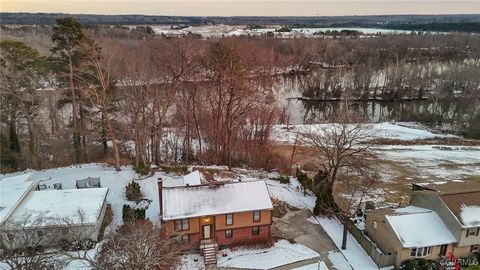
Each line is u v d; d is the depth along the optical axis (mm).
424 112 82250
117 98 49281
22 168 47469
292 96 98375
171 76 58688
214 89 54656
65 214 33469
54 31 43844
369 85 100750
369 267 32812
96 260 29766
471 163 57562
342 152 40781
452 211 33062
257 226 35438
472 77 84500
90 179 41938
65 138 53875
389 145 65312
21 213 33281
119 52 61781
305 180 46188
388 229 33406
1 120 47219
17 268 26422
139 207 38438
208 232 34688
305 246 35500
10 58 44719
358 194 45781
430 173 53469
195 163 52812
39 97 56125
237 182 36406
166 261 30984
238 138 54844
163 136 59125
